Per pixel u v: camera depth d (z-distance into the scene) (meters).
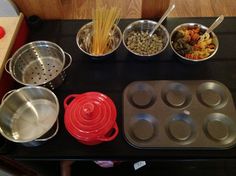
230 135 0.74
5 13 0.95
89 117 0.69
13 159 0.73
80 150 0.74
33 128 0.76
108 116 0.70
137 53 0.86
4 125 0.74
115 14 0.86
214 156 0.72
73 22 0.99
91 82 0.85
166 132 0.75
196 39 0.89
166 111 0.78
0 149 0.71
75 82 0.85
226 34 0.94
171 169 1.11
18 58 0.85
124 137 0.75
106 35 0.85
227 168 1.10
